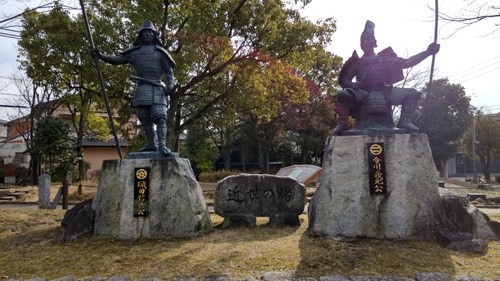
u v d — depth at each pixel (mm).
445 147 30922
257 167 35938
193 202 6840
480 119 33312
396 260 5191
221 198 7699
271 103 16312
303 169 19656
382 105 6766
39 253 5953
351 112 7160
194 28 14000
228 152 32906
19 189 19844
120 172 6852
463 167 43594
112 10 14633
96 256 5695
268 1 15172
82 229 6750
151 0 13898
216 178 23484
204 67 15266
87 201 7137
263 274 4809
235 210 7703
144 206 6652
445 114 30359
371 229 6164
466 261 5207
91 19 14062
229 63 14891
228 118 15891
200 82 15797
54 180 21344
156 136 7230
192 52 13641
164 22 14289
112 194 6816
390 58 7008
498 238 6527
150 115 7082
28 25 13656
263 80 15422
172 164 6848
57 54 13609
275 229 7379
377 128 6703
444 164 34906
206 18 13852
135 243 6316
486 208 13516
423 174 6301
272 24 14875
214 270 5000
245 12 14648
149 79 7062
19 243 6570
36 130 21438
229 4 14312
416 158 6324
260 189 7770
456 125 30281
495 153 33562
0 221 8141
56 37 13195
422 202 6207
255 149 33469
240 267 5082
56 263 5461
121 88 14680
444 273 4770
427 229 6129
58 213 9227
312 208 6727
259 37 15148
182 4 14000
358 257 5309
